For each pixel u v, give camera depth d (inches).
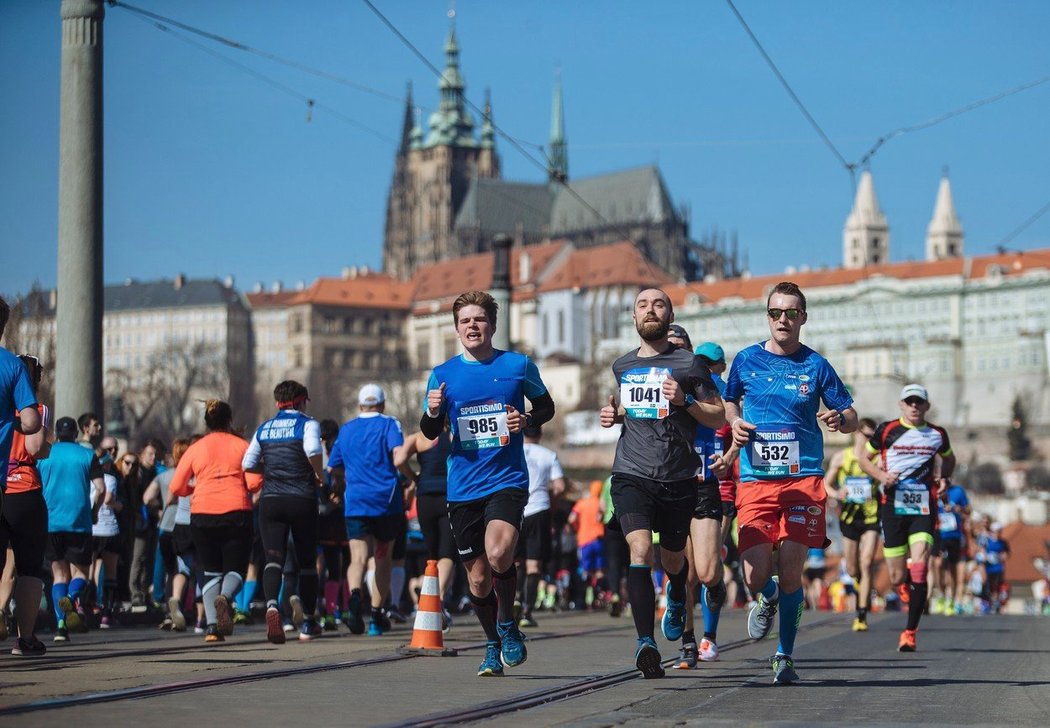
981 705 570.9
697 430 695.1
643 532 630.5
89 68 1101.1
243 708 528.7
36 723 472.4
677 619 683.4
